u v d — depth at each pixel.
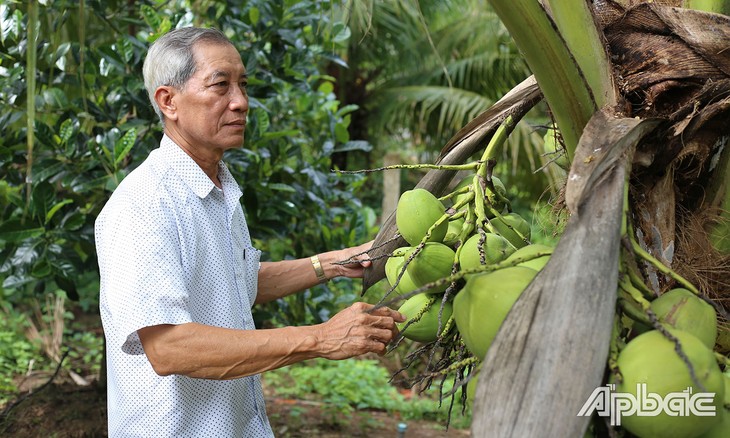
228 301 2.07
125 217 1.90
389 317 1.80
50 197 3.43
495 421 1.06
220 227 2.12
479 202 1.56
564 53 1.33
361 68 10.25
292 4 3.76
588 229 1.15
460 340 1.58
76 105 3.59
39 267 3.51
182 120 2.07
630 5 1.55
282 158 4.02
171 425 1.95
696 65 1.43
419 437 4.96
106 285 1.89
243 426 2.10
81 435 3.97
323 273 2.52
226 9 3.80
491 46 9.34
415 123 10.20
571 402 1.04
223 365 1.80
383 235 1.97
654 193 1.48
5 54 3.49
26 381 5.14
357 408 5.54
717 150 1.56
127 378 1.96
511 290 1.22
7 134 3.69
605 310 1.08
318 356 1.81
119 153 3.35
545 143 1.96
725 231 1.53
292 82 3.92
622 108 1.43
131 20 3.78
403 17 9.18
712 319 1.21
